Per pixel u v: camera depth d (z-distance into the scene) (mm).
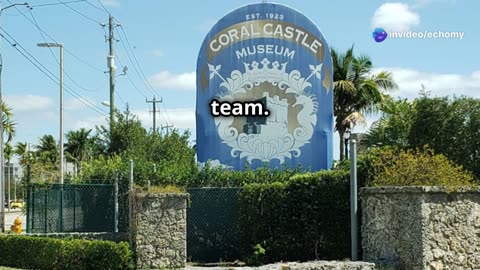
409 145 27016
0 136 23391
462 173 15469
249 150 21000
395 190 13938
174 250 15398
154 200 15461
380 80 35625
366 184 15609
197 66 21203
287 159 21031
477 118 26156
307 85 21266
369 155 16031
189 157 33344
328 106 21250
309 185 16344
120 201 18609
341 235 16078
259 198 16562
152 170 19531
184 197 15609
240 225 16781
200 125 21047
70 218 18891
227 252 16906
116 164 21312
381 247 14430
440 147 26219
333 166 20844
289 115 21172
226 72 21172
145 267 15250
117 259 15367
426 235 13273
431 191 13383
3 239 17500
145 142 33938
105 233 17641
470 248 13648
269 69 21234
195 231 16969
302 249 16234
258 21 21312
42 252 16578
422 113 26875
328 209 16203
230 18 21312
